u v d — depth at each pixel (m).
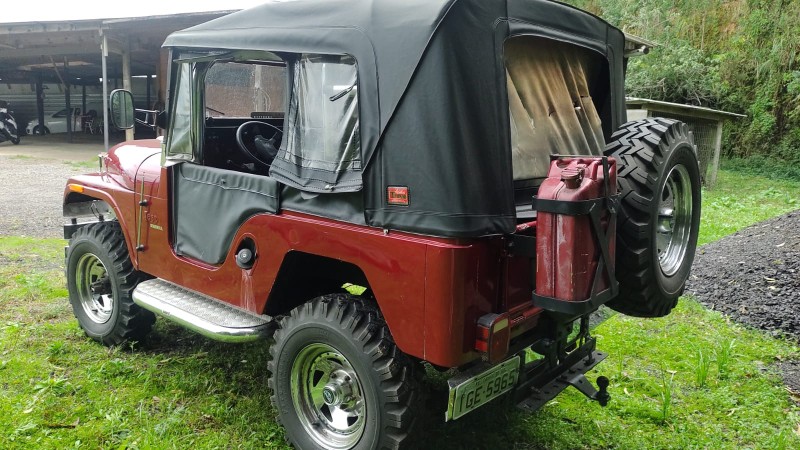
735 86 16.03
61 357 4.05
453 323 2.36
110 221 4.32
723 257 6.64
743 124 15.92
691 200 3.32
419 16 2.40
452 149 2.33
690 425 3.43
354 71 2.64
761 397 3.74
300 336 2.87
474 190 2.36
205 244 3.41
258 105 4.08
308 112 2.86
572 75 3.22
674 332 4.74
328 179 2.75
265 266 3.05
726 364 4.11
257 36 2.97
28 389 3.59
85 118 26.56
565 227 2.31
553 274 2.36
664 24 16.97
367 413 2.65
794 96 15.09
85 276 4.40
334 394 2.78
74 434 3.16
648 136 2.98
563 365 3.09
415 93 2.40
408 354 2.52
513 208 2.53
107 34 14.91
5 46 16.78
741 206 10.48
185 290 3.71
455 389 2.38
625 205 2.80
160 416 3.38
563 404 3.64
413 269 2.43
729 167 15.41
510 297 2.59
